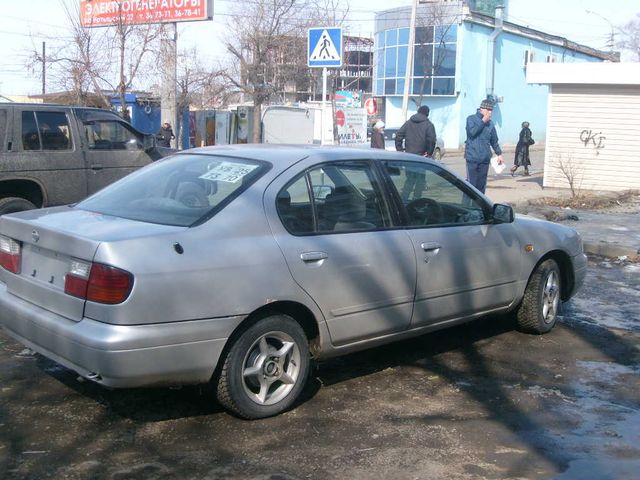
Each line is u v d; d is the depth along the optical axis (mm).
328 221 4918
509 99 53156
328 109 28031
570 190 19266
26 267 4668
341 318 4879
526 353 6168
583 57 61688
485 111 11867
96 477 3824
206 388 4527
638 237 11977
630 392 5344
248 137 32188
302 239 4703
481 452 4273
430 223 5602
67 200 9273
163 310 4059
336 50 12062
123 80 21234
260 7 31828
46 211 5031
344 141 26688
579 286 7066
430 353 6105
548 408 4992
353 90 61031
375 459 4129
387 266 5117
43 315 4367
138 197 4906
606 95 19172
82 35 21469
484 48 49750
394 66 50562
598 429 4664
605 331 6871
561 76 19234
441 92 48750
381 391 5207
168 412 4672
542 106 57062
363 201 5203
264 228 4559
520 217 6547
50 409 4676
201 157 5242
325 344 4848
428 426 4621
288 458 4105
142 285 3998
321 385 5289
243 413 4500
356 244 4957
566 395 5246
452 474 3980
